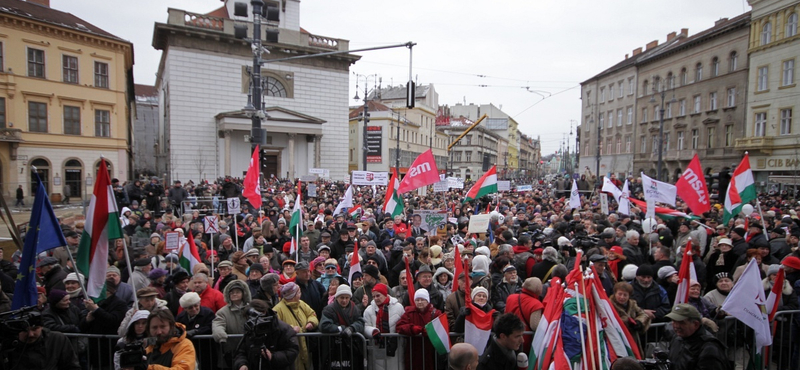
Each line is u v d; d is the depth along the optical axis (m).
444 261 7.99
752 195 10.98
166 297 6.57
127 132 42.59
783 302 6.67
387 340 5.93
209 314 5.93
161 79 53.78
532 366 5.24
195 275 6.54
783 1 36.41
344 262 9.23
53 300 5.59
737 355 6.69
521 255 8.67
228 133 40.47
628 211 13.73
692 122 46.81
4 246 11.34
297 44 44.53
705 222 13.20
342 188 31.39
